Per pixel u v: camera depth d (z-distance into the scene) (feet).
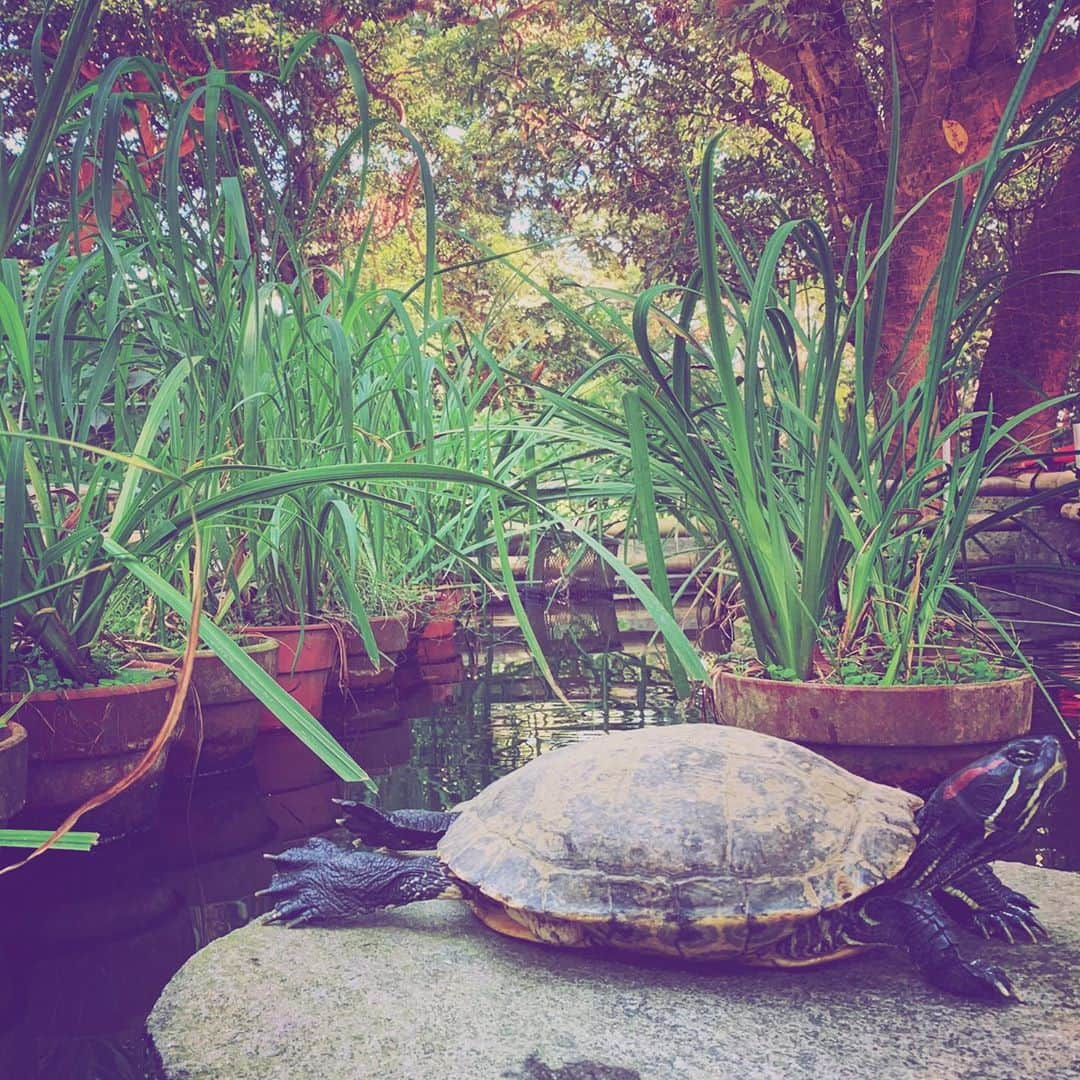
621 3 10.32
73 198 2.16
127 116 2.59
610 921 1.64
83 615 2.34
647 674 4.07
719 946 1.63
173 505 2.83
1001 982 1.56
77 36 1.89
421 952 1.76
